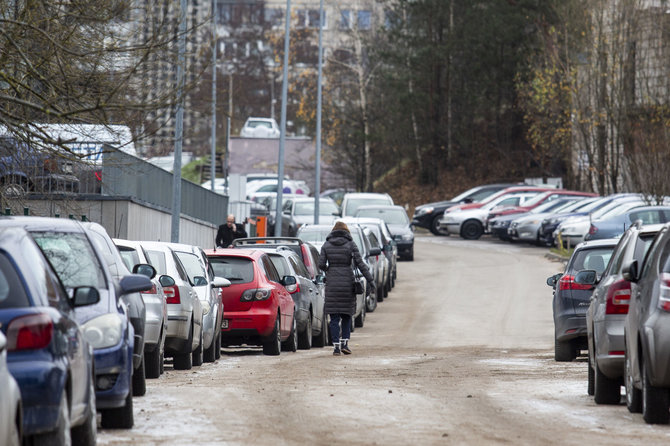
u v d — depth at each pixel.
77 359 17.30
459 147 168.00
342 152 174.38
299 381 31.31
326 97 174.12
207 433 20.84
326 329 53.66
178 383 30.73
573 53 123.88
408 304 70.75
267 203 122.00
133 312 26.12
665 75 109.62
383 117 166.88
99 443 19.67
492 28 148.62
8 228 17.19
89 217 57.44
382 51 160.25
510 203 122.19
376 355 43.78
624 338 25.14
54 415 15.48
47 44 33.50
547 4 144.88
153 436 20.52
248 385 29.97
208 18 35.06
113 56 34.31
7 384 13.70
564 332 39.25
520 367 37.38
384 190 170.88
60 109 33.28
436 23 160.25
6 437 13.45
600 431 21.53
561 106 127.44
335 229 44.44
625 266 24.30
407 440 19.98
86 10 33.25
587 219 96.38
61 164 38.94
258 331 43.12
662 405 22.41
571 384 31.23
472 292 75.94
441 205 130.50
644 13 113.94
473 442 19.80
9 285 16.09
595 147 118.44
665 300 22.19
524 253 103.12
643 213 81.69
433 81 160.12
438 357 42.44
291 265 48.88
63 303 17.66
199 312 37.81
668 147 91.25
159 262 36.31
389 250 78.06
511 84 152.88
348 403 25.56
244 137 178.25
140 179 64.19
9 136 36.62
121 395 20.94
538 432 21.28
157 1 34.53
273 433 20.84
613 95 113.88
